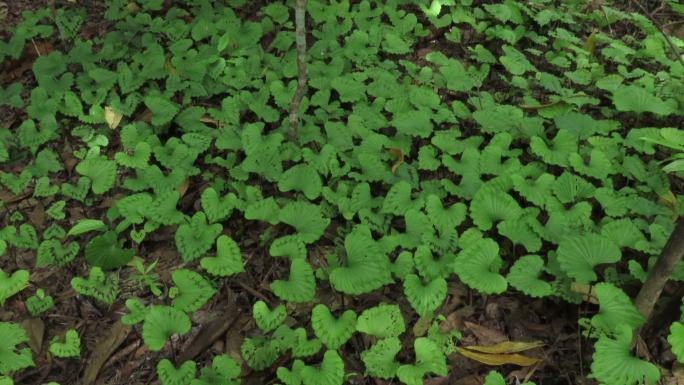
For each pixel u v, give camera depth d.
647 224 1.81
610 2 2.47
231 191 1.97
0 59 2.24
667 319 1.61
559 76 2.27
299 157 1.97
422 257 1.73
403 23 2.35
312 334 1.71
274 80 2.18
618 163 1.95
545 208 1.83
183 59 2.24
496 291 1.64
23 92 2.24
